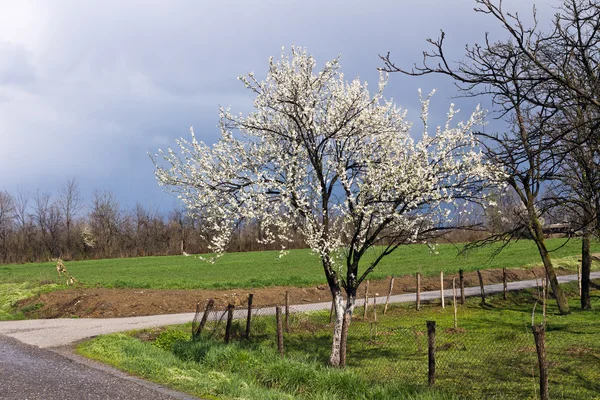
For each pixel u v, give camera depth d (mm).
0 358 14766
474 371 13125
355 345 17312
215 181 14156
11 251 81750
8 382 11461
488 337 17672
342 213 13672
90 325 22266
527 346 15844
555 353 14805
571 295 28719
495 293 28328
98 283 34531
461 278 26422
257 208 13781
